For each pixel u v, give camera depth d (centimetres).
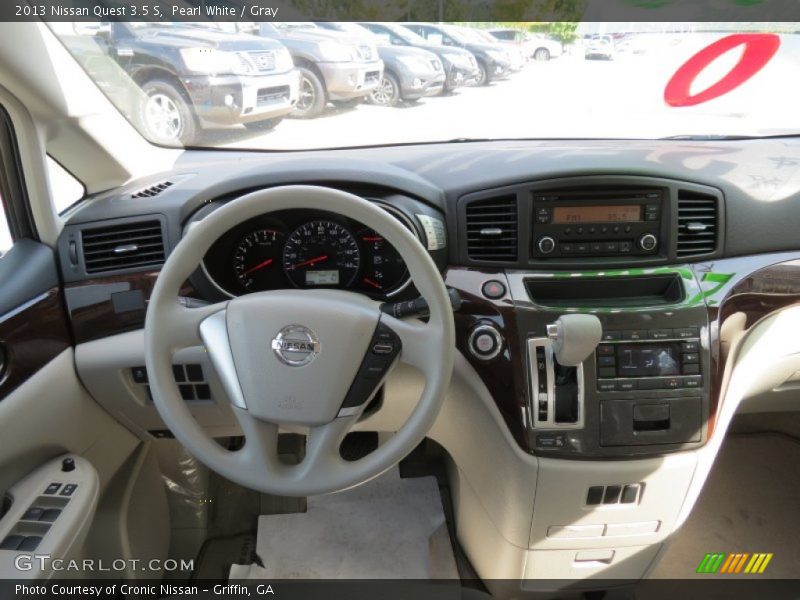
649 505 130
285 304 94
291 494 95
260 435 97
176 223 133
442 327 93
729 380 133
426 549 175
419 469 204
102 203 141
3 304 114
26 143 122
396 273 135
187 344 99
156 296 94
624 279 135
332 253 133
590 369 125
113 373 133
